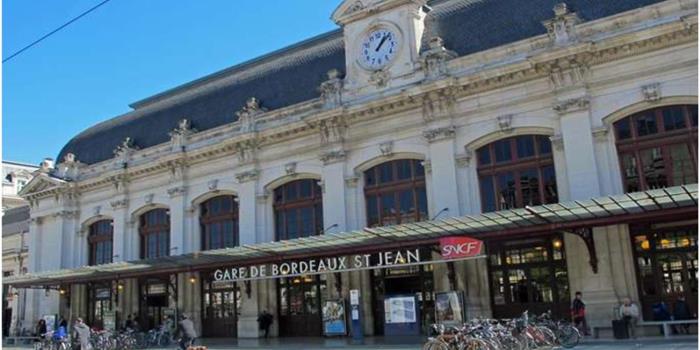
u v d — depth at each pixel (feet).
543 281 80.33
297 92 108.68
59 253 131.95
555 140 80.23
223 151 110.63
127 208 124.26
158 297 118.62
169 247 116.67
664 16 74.95
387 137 93.86
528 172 83.05
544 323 66.54
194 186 115.03
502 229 75.25
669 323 68.33
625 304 70.38
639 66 75.92
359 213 94.79
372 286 92.58
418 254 79.36
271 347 81.66
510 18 90.02
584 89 78.54
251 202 106.01
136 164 122.72
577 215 69.72
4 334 147.02
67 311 129.29
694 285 71.20
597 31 78.89
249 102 110.42
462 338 57.26
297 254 89.04
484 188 85.81
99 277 112.57
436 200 87.10
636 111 76.48
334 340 87.25
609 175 76.28
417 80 91.30
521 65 81.71
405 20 94.58
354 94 97.50
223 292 108.58
